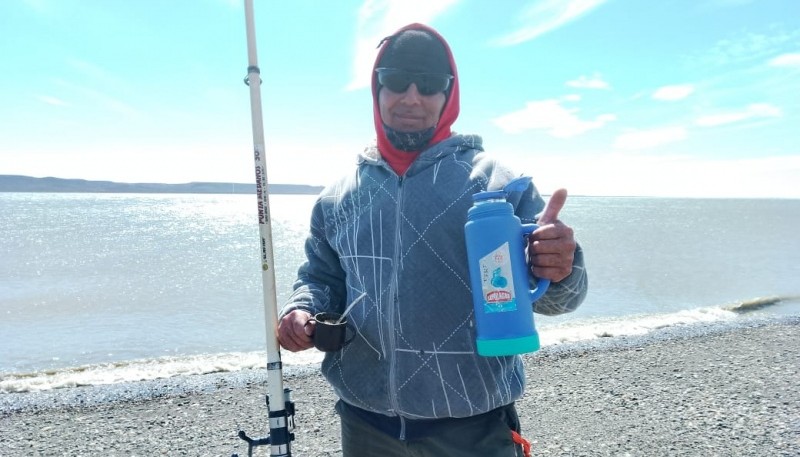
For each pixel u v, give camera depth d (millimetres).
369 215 2074
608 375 7062
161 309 15273
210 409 6020
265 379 7094
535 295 1612
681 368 7316
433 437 1949
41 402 6254
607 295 16609
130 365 8547
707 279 20250
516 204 1826
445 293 1888
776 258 28188
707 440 4941
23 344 10945
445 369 1876
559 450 4797
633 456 4648
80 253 34938
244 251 35938
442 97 2107
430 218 1925
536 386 6645
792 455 4613
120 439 5203
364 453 2160
